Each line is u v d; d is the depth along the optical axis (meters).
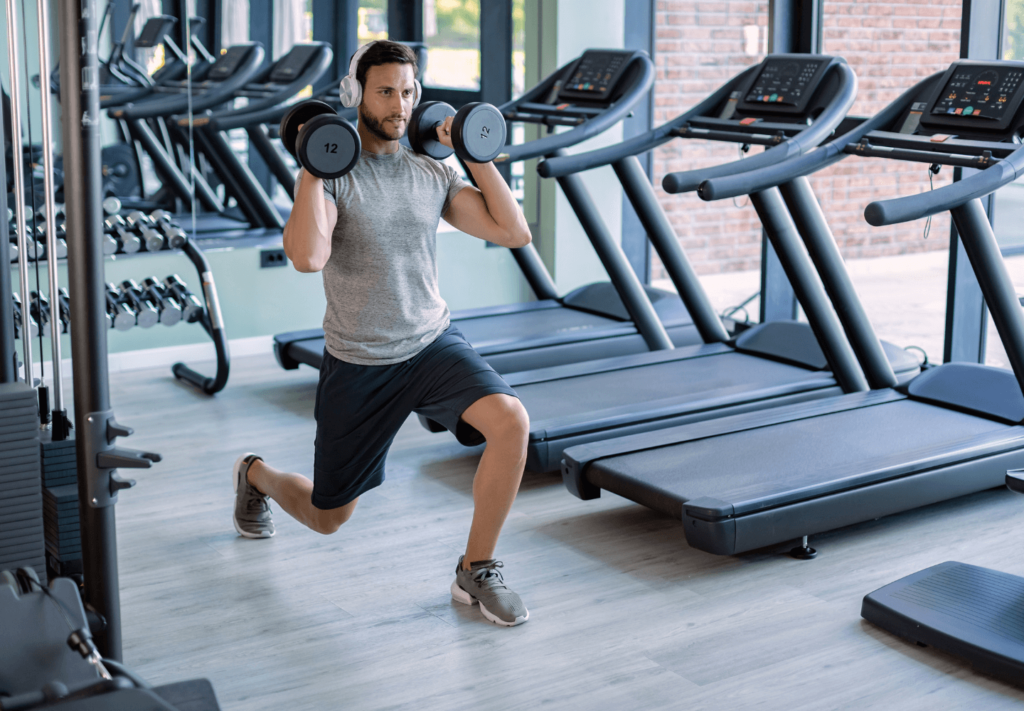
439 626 2.43
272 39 4.94
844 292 3.58
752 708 2.06
